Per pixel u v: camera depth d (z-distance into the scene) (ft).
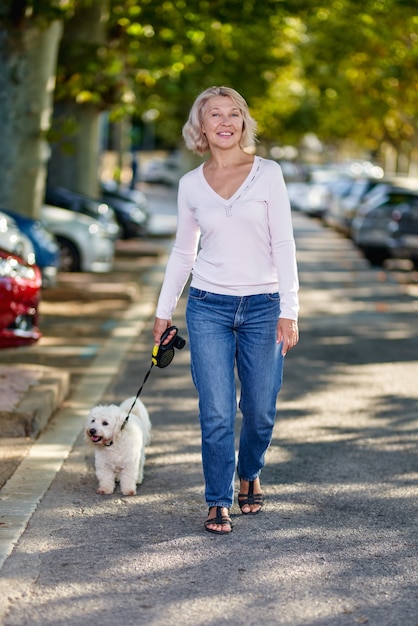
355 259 97.25
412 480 24.91
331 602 17.07
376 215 90.53
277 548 19.72
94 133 82.84
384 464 26.43
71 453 26.55
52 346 43.21
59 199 78.59
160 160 260.83
